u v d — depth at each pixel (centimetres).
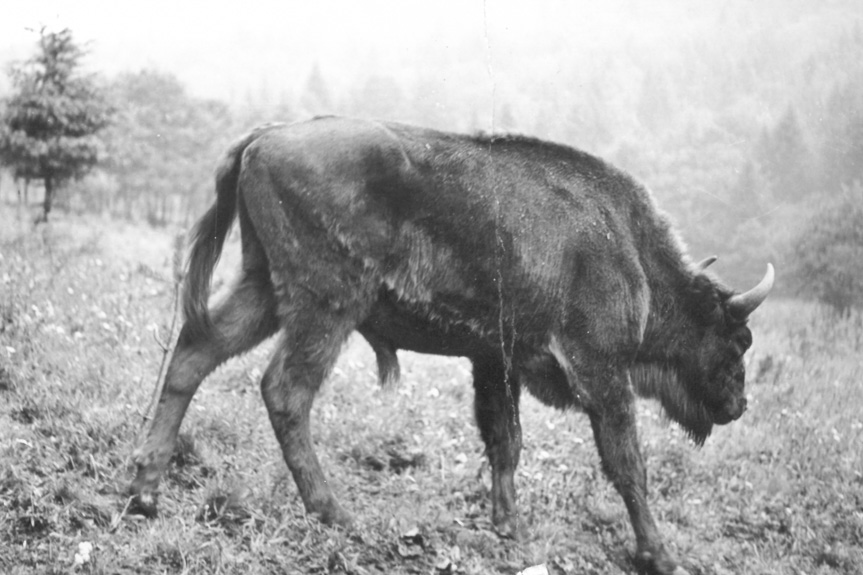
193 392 427
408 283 455
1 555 342
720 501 593
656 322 532
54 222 1101
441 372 729
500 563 446
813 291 1208
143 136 1630
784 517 583
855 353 990
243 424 518
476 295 467
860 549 553
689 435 577
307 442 438
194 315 429
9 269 684
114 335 600
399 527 443
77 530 372
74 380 512
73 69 1255
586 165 508
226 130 1767
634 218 514
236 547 393
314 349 440
